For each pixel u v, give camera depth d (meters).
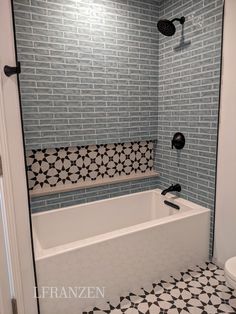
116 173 2.58
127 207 2.55
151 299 1.78
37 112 2.04
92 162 2.43
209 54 2.00
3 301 1.33
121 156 2.58
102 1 2.16
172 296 1.81
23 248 1.38
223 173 2.00
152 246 1.90
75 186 2.30
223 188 2.02
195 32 2.10
